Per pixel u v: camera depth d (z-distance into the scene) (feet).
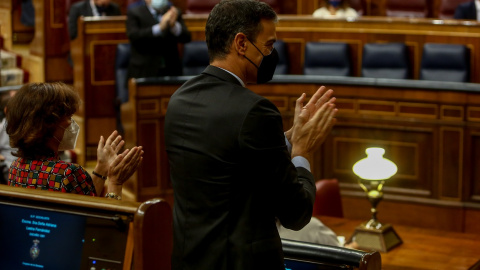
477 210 34.22
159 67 38.78
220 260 11.03
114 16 44.78
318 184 27.91
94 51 41.14
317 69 42.19
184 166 11.30
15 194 12.16
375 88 35.01
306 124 11.91
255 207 11.07
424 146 34.78
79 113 41.70
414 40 41.81
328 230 20.67
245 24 11.28
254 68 11.52
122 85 40.68
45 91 13.38
